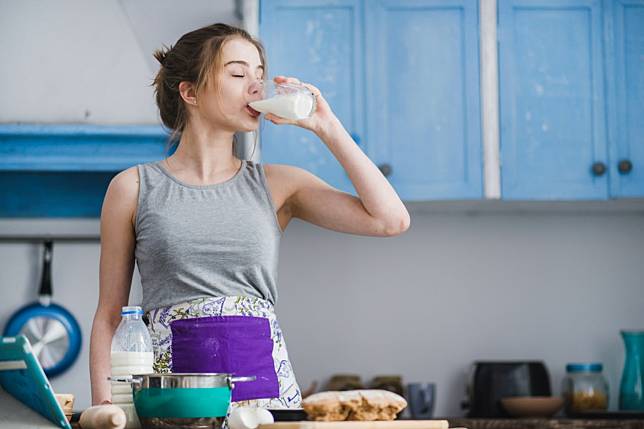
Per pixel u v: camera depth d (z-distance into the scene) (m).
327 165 3.68
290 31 3.73
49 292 3.75
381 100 3.71
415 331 3.90
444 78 3.73
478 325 3.91
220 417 1.68
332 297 3.90
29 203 3.80
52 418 1.66
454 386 3.87
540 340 3.91
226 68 2.22
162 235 2.17
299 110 2.16
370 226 2.28
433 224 3.96
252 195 2.27
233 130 2.25
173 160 2.30
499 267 3.95
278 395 2.11
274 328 2.17
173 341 2.11
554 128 3.72
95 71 3.77
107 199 2.27
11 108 3.73
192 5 3.76
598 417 3.57
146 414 1.66
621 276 3.96
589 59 3.76
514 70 3.74
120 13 3.78
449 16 3.76
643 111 3.75
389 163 3.69
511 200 3.70
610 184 3.71
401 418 3.64
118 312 2.27
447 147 3.70
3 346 1.60
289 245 3.93
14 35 3.76
